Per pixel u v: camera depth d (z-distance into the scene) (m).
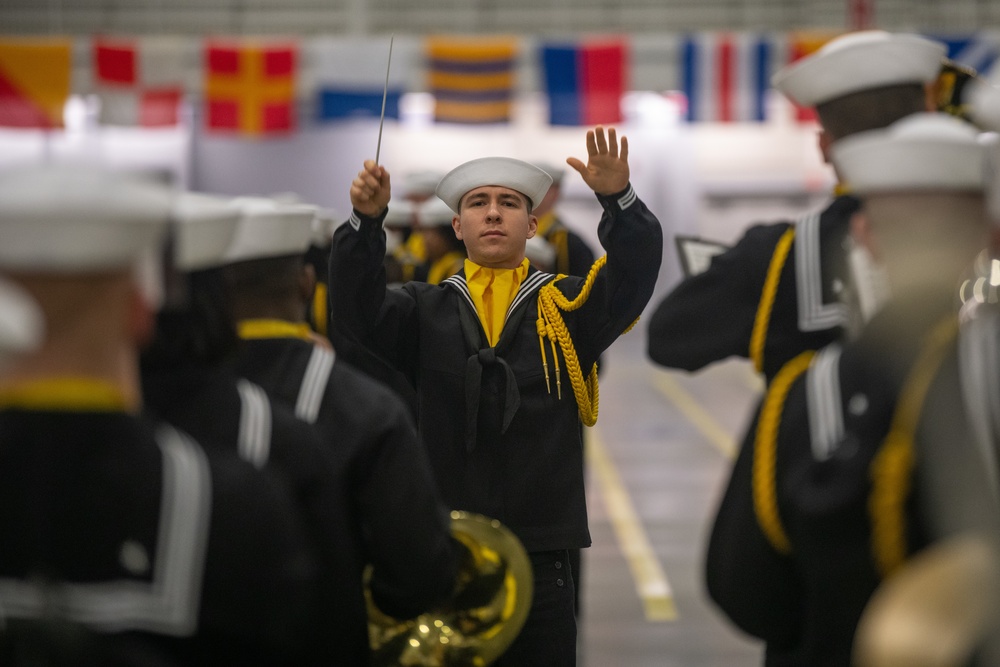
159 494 3.71
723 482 20.77
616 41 25.80
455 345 7.70
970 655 3.32
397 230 14.09
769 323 5.55
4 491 3.61
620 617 12.80
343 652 4.73
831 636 4.02
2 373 3.62
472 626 5.88
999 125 4.51
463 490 7.57
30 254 3.49
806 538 4.04
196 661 3.84
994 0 35.06
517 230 7.86
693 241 6.40
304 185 48.47
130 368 3.78
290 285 5.39
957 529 3.61
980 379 3.71
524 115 48.56
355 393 5.07
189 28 36.50
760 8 36.38
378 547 4.99
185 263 4.48
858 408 3.97
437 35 37.19
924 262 3.93
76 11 36.16
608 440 25.92
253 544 3.84
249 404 4.52
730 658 11.41
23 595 3.61
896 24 35.44
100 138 43.06
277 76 25.56
